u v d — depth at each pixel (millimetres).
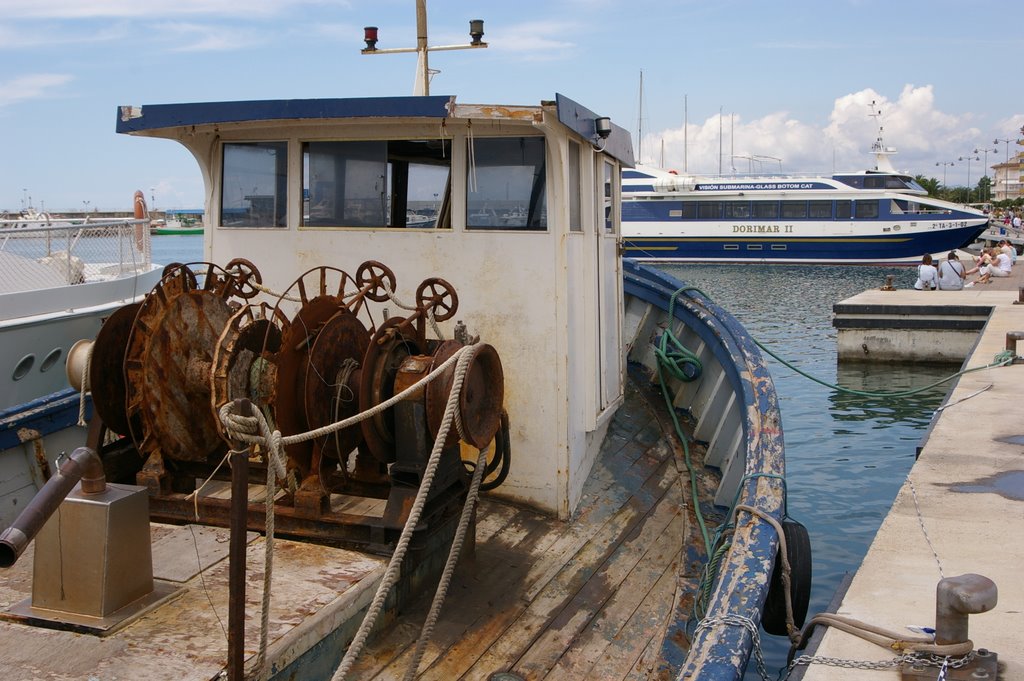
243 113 6180
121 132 6555
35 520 3205
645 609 5340
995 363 12016
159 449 5543
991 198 140500
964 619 3674
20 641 3824
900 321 19609
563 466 6309
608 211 7844
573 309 6445
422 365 5016
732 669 3713
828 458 13250
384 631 4840
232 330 5230
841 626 4062
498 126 6203
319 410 5074
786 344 23781
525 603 5277
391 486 5250
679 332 10258
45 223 11492
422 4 7781
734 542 5066
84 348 5770
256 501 5570
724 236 49344
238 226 6953
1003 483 6691
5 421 6777
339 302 5457
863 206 47469
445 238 6422
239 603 3453
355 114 5914
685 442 8250
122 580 4055
